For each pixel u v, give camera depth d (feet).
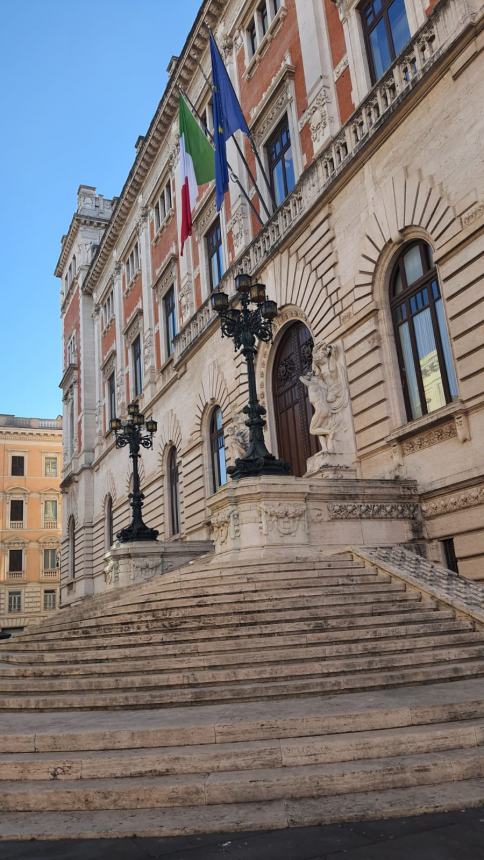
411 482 43.68
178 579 39.65
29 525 207.10
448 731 18.53
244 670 25.13
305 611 30.17
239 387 68.54
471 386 39.45
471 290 39.73
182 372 84.99
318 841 13.93
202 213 83.66
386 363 47.73
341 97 56.44
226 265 75.05
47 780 18.30
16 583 200.13
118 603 37.63
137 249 114.01
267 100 66.64
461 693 21.80
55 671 28.81
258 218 65.00
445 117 42.88
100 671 28.02
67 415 152.15
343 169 51.83
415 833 13.99
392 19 51.34
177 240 92.68
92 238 148.77
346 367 51.57
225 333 48.16
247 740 19.34
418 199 44.75
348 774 16.76
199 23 81.30
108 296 130.11
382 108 49.08
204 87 84.48
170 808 16.53
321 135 56.75
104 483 120.98
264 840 14.23
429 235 43.96
